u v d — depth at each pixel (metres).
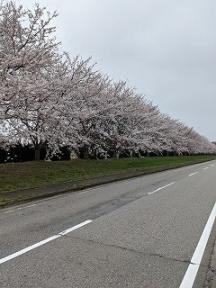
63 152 31.06
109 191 15.27
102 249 6.62
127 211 10.55
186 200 12.82
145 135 41.19
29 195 12.93
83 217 9.60
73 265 5.71
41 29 16.84
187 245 7.01
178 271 5.55
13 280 5.05
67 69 23.20
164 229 8.31
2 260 5.90
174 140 66.50
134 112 36.06
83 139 26.09
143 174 25.02
